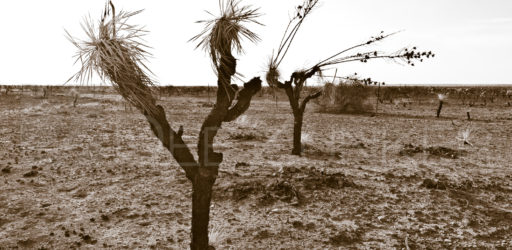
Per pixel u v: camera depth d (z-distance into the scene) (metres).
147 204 7.54
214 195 8.09
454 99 51.19
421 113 31.33
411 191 8.83
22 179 9.05
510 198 8.63
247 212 7.34
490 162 12.59
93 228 6.47
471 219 7.24
